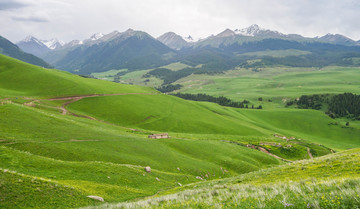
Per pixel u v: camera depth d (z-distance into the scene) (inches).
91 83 7824.8
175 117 6397.6
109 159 2224.4
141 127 5482.3
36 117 2635.3
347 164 1111.6
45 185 1016.9
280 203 456.8
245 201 523.8
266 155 3971.5
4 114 2395.4
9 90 5738.2
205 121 6496.1
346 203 390.9
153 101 7445.9
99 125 4062.5
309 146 5516.7
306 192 506.6
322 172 1087.0
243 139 5211.6
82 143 2353.6
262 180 1222.3
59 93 6269.7
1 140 1898.4
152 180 1844.2
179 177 2223.2
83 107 5797.2
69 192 1065.5
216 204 551.2
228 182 1385.3
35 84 6535.4
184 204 634.2
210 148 3651.6
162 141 3464.6
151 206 707.4
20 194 880.9
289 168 1371.8
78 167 1592.0
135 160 2402.8
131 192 1450.5
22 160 1419.8
